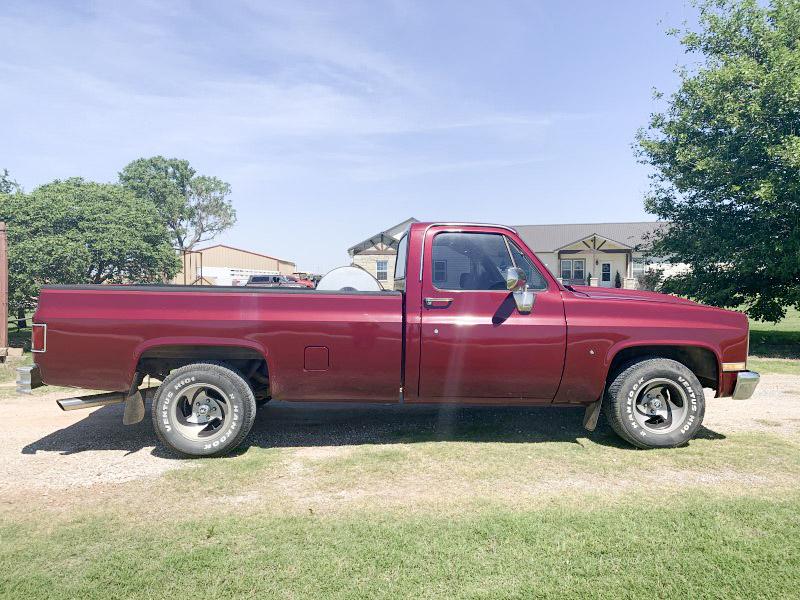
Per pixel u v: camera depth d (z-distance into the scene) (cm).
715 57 1255
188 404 437
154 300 428
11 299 1341
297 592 235
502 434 491
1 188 3834
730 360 451
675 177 1270
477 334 433
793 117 1053
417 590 236
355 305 438
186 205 7212
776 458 419
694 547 271
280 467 403
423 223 454
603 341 439
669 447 444
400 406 607
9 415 579
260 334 428
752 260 1109
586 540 279
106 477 385
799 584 238
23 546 279
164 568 255
